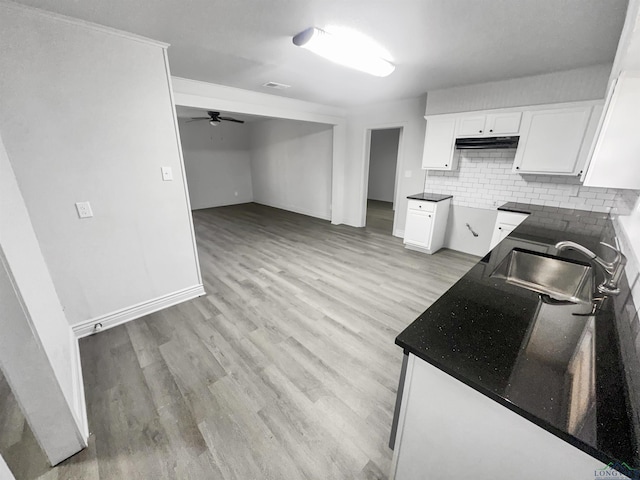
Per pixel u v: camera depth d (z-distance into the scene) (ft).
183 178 8.11
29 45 5.40
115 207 7.04
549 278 5.33
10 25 5.17
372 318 8.05
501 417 2.38
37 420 3.88
